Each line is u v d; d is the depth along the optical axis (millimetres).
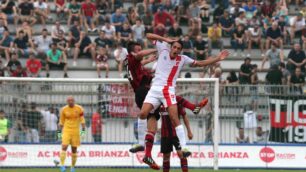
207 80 43938
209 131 44781
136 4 62625
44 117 44500
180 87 44812
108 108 44656
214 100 44094
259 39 59594
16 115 44312
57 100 44594
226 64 59031
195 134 44969
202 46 56531
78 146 41000
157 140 43844
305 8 62875
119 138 44719
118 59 56062
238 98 46062
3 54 56906
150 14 59875
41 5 61094
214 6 63719
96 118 44500
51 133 44594
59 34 57438
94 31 60000
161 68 28953
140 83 31016
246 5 62438
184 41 56219
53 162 44125
